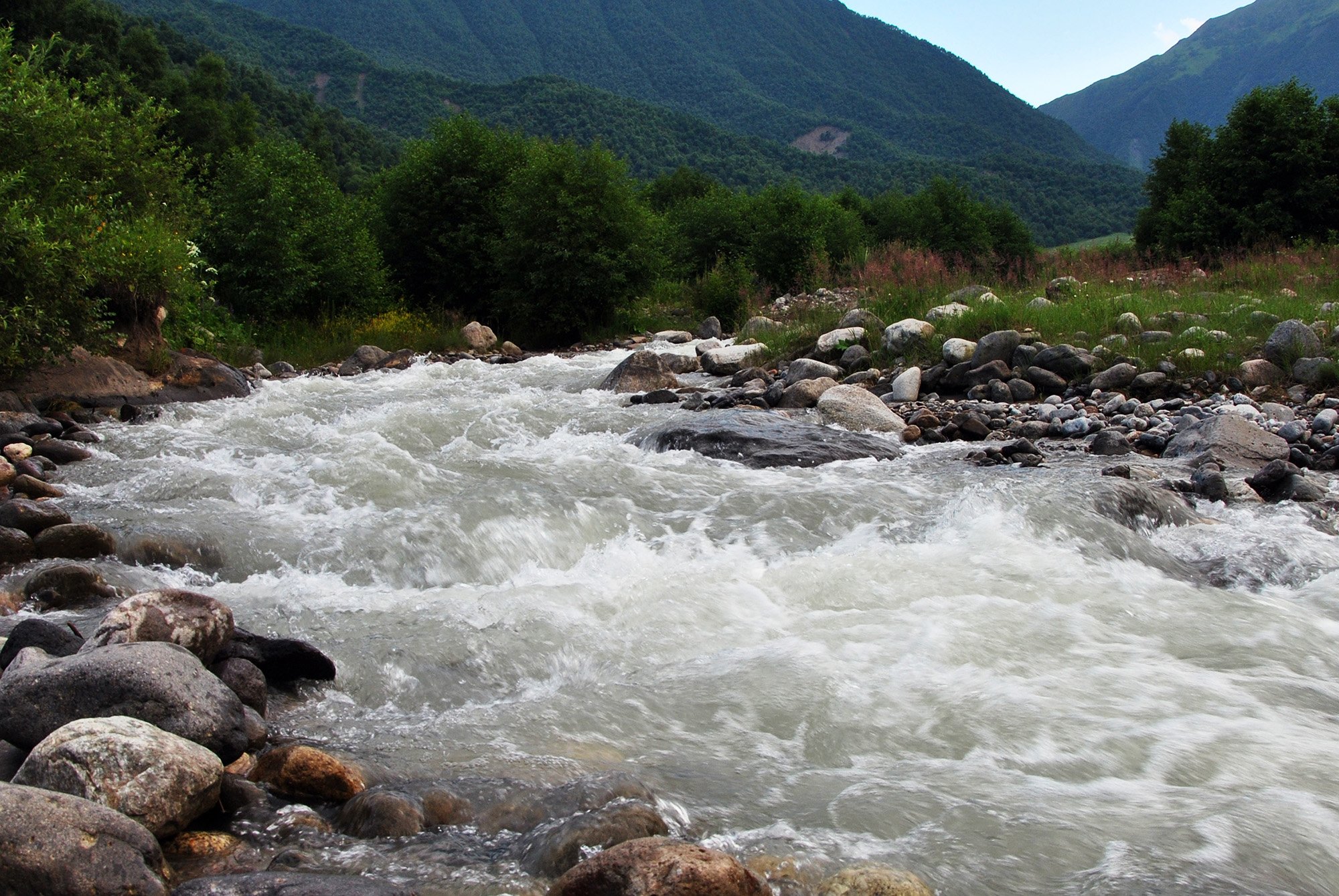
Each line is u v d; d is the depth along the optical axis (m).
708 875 2.28
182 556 5.45
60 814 2.32
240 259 18.69
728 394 10.88
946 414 9.97
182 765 2.73
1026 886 2.61
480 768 3.25
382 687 3.99
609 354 17.42
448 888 2.51
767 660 4.20
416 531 5.70
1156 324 11.61
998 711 3.71
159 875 2.40
